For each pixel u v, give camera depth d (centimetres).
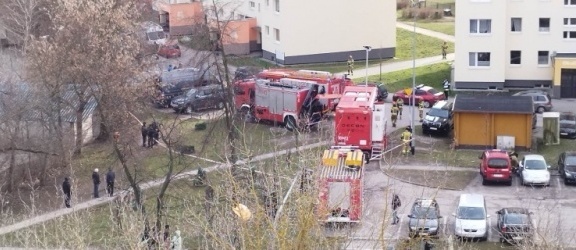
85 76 6200
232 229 2942
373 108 6331
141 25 8400
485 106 6481
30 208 5003
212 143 6353
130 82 6581
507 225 4903
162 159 6106
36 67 6266
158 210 4116
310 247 2430
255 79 7250
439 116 6856
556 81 7794
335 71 8856
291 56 9094
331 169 4778
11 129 5997
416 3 11088
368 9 9188
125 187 5525
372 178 5941
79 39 6450
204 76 7550
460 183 5891
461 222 4972
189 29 10144
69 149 6084
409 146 6391
